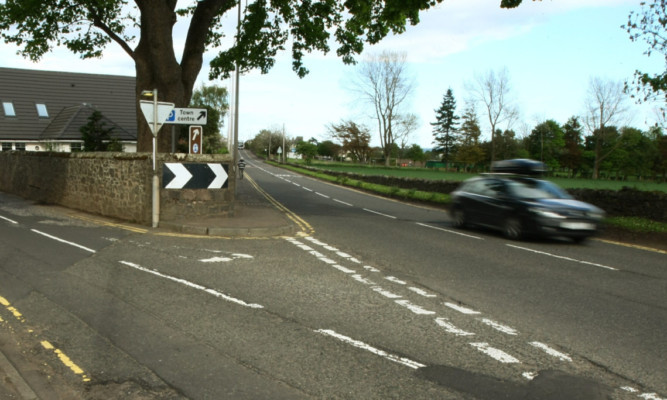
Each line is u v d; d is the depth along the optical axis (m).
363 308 6.27
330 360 4.61
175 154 13.26
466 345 5.05
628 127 71.69
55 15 19.33
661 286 7.79
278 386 4.05
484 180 14.10
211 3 17.48
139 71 16.50
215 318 5.75
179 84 16.59
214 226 12.27
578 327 5.70
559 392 4.04
